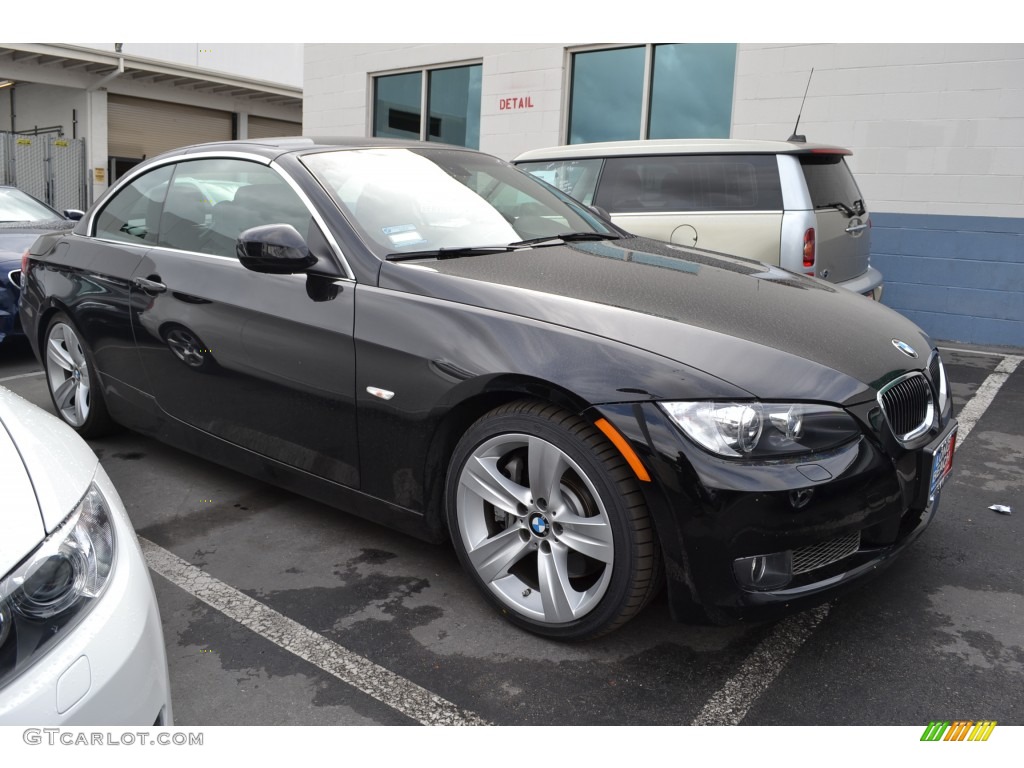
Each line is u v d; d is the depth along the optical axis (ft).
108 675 4.60
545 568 7.72
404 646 7.82
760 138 25.71
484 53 31.09
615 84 28.53
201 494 11.35
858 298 9.64
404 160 10.77
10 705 4.18
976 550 9.93
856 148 24.30
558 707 6.95
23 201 23.20
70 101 59.47
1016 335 23.08
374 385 8.48
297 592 8.80
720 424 6.73
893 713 6.91
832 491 6.88
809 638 8.02
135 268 11.28
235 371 9.89
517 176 11.91
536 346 7.48
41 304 13.01
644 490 6.89
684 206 18.47
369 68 35.19
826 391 7.06
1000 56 22.12
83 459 5.74
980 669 7.53
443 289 8.32
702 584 6.88
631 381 6.99
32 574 4.50
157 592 8.79
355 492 9.07
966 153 22.93
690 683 7.30
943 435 8.34
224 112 67.31
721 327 7.47
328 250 9.14
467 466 8.06
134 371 11.48
